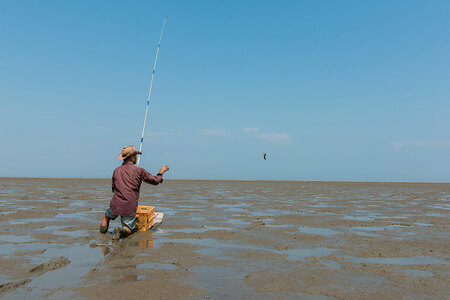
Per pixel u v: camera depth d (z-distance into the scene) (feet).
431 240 15.08
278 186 64.54
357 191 51.83
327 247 13.60
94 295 7.99
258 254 12.29
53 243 13.65
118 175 16.16
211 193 43.27
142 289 8.43
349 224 19.49
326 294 8.30
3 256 11.41
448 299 8.06
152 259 11.35
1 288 8.34
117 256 11.71
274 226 18.56
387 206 29.78
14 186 50.49
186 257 11.68
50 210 23.79
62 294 8.04
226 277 9.52
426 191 54.03
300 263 11.13
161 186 58.34
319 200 35.24
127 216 15.84
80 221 19.36
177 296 8.01
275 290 8.52
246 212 24.52
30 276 9.38
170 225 18.66
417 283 9.18
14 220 19.29
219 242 14.29
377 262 11.37
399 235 16.24
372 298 8.07
